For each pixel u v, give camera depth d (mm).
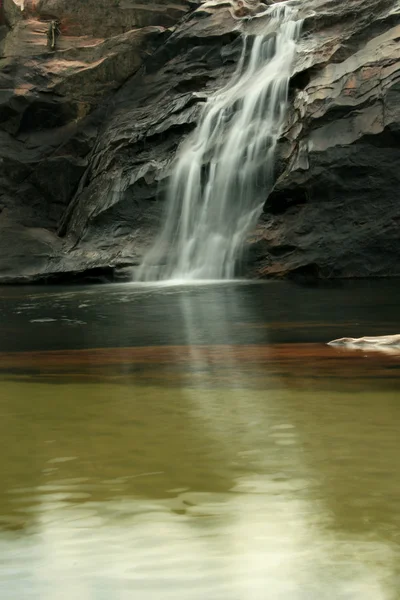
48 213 22297
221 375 4398
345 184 16078
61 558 1548
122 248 18578
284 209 16734
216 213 17750
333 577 1423
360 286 13812
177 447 2510
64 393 3789
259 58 19594
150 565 1504
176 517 1775
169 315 9570
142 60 22219
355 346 5832
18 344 6887
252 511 1808
